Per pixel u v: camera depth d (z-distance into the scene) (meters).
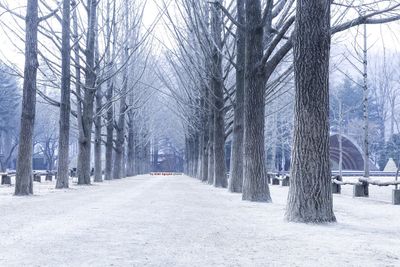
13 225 8.33
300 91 9.16
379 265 5.16
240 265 5.15
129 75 36.62
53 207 11.90
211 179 29.30
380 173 49.69
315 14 9.13
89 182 26.31
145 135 62.84
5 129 63.38
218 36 21.78
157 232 7.62
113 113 38.06
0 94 62.31
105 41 29.41
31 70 16.44
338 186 19.89
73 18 25.30
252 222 9.07
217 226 8.44
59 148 21.77
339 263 5.26
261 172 14.82
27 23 16.58
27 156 16.33
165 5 26.09
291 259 5.48
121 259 5.41
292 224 8.70
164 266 5.06
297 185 9.12
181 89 38.97
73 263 5.16
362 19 11.69
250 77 14.92
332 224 8.73
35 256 5.54
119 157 41.34
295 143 9.22
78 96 25.66
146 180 37.44
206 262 5.29
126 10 29.97
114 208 11.77
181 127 65.56
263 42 15.71
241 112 19.33
